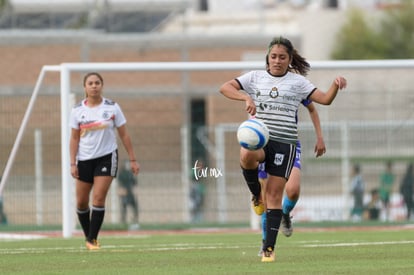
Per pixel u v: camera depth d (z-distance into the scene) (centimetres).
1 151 7256
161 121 10681
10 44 12331
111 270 3166
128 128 7519
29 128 7269
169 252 3916
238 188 7481
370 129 7688
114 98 11575
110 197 7281
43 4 13575
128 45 12850
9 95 7006
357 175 7600
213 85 12794
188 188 7450
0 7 13525
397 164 7731
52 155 7300
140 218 7425
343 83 3284
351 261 3397
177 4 14138
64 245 4466
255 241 4788
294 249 3981
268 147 3316
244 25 16238
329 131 7656
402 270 3059
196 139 7488
